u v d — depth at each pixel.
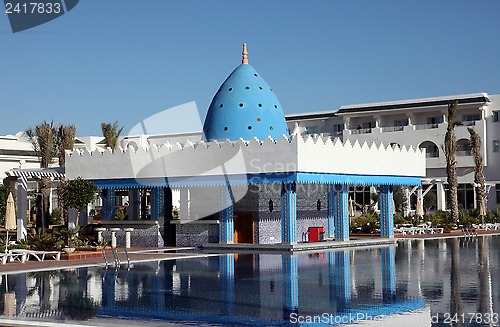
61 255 27.56
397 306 14.93
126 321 13.34
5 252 26.11
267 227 34.59
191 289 18.06
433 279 19.61
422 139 61.66
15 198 37.59
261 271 22.48
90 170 36.16
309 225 37.34
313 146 31.12
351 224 45.00
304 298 16.22
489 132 60.00
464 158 60.38
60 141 47.53
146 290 17.94
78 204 30.98
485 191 56.75
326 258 27.45
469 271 21.69
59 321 13.38
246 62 38.22
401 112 63.66
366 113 65.00
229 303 15.56
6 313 14.43
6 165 56.53
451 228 45.97
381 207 37.41
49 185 43.22
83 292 17.66
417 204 51.88
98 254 28.70
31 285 19.17
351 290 17.52
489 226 49.34
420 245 34.88
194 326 12.80
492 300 15.66
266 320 13.40
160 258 27.91
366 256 28.17
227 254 30.52
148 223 35.84
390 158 36.59
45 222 42.81
